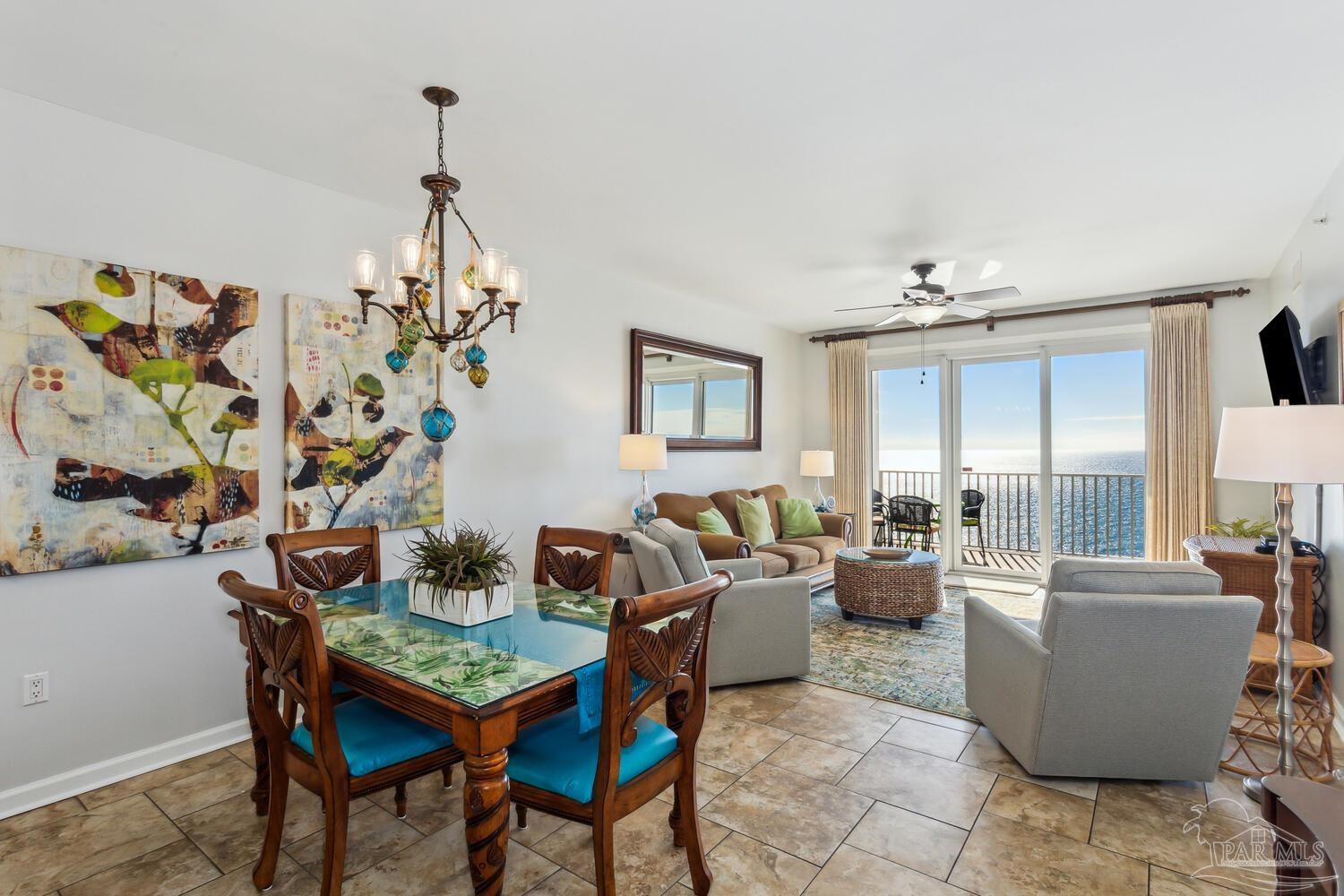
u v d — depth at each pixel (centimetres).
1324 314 322
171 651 267
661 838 212
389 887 188
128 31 194
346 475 318
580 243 404
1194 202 335
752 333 638
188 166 272
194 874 195
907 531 652
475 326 380
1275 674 322
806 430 719
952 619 477
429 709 153
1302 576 329
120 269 251
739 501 550
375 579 275
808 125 254
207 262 277
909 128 256
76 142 244
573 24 191
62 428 238
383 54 206
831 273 473
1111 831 214
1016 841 209
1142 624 226
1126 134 261
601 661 172
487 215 355
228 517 279
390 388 337
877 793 238
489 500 389
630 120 250
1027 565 612
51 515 235
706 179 306
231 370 280
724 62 211
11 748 230
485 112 244
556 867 197
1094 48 204
